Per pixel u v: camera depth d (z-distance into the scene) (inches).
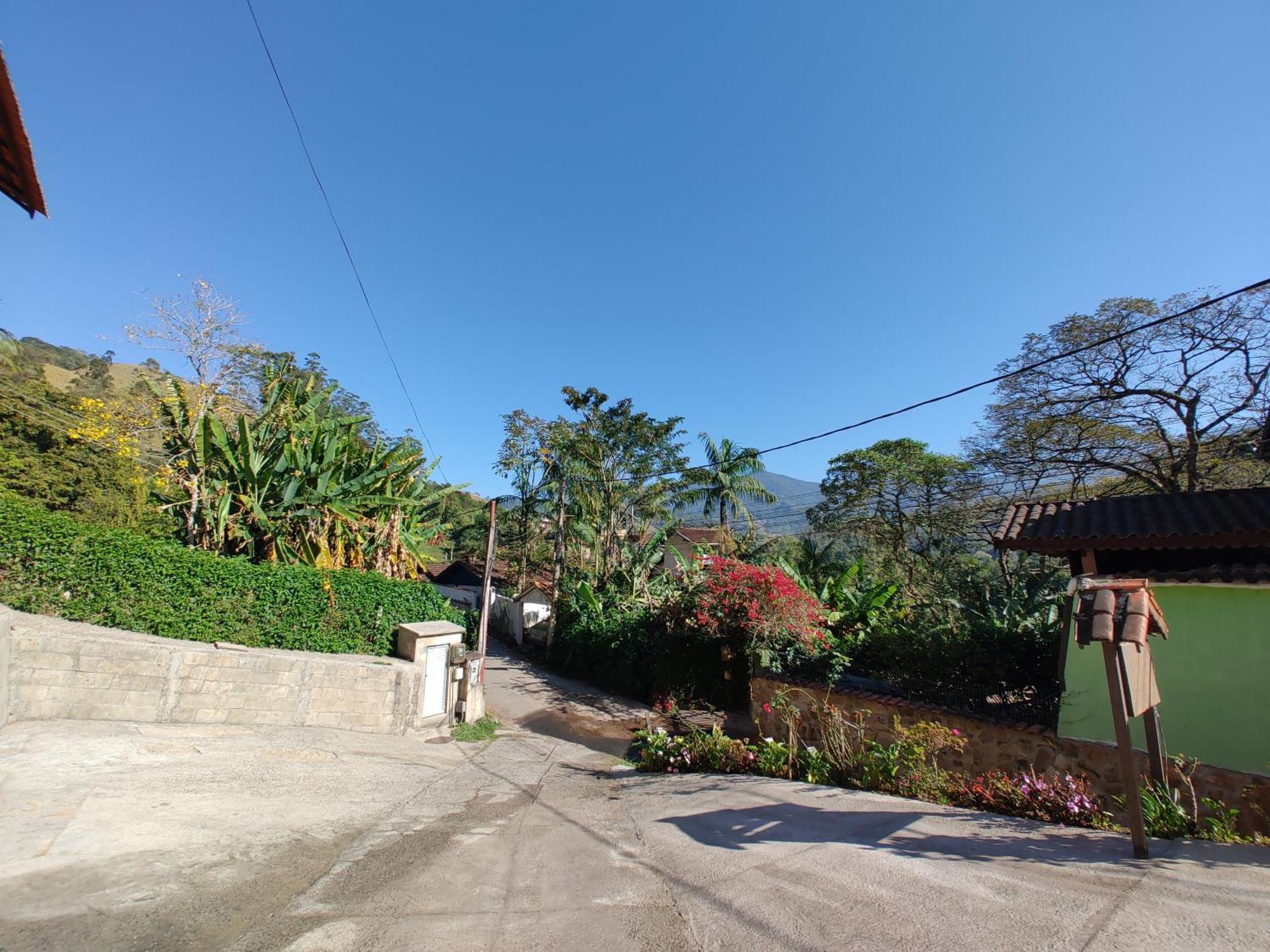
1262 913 109.4
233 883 136.5
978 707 307.6
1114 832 180.2
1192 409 582.9
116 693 271.1
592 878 153.9
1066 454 666.8
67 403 609.9
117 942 106.6
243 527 415.5
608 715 522.6
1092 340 629.9
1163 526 258.5
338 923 120.9
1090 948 97.6
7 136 164.1
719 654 542.3
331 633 399.2
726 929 119.3
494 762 345.4
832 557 1083.9
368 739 343.9
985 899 122.7
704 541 914.1
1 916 110.2
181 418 450.6
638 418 835.4
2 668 230.8
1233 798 211.0
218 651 307.7
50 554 292.0
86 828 155.0
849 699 348.8
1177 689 232.2
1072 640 259.8
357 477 479.2
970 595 457.1
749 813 216.7
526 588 1056.8
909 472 952.3
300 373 612.7
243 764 245.3
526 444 1019.9
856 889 135.0
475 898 138.5
